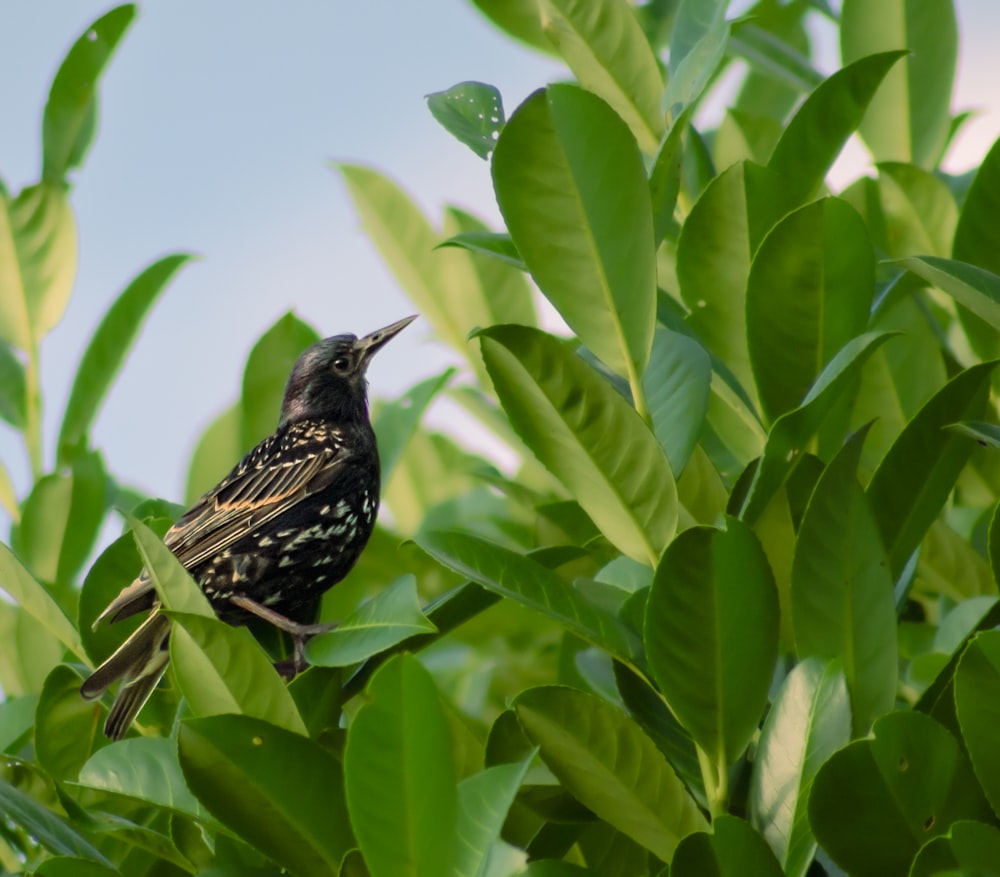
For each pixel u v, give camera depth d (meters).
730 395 6.24
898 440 5.45
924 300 8.23
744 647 5.02
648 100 6.82
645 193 5.27
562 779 5.14
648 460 5.28
